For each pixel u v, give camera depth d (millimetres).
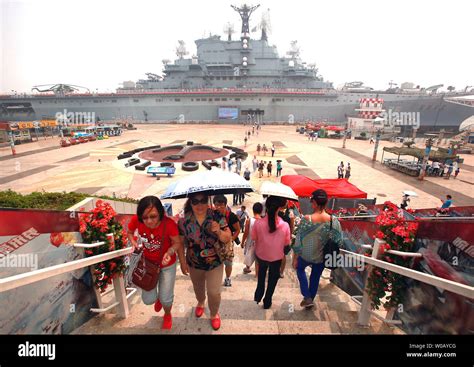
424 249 2518
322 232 3215
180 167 23922
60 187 17672
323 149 33531
